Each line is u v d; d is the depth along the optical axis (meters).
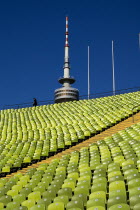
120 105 29.11
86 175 11.46
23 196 10.30
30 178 13.52
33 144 21.53
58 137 22.42
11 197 10.40
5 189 12.01
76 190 9.59
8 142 24.05
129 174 9.98
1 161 17.97
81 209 8.02
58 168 13.58
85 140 20.89
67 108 34.25
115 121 22.89
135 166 10.64
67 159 15.59
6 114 35.88
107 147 15.66
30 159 17.72
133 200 7.65
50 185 10.86
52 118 30.66
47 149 19.25
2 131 28.19
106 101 32.97
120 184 8.88
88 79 42.72
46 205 9.05
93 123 24.27
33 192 10.17
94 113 28.25
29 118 32.50
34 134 25.31
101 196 8.44
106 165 11.94
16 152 20.06
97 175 10.77
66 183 10.49
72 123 27.12
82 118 27.50
